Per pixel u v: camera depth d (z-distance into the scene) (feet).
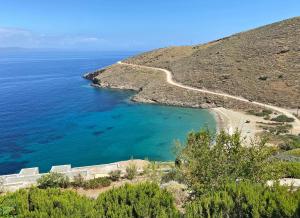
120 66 515.09
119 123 259.60
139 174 119.75
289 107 267.39
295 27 408.26
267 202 38.52
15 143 213.87
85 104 337.52
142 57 542.98
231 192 41.06
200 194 46.85
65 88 456.04
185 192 57.11
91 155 191.83
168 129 238.48
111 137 223.71
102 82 462.19
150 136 223.30
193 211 38.83
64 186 106.52
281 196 38.17
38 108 322.96
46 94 409.08
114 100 354.74
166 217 37.35
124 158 186.39
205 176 47.26
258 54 374.02
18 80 580.71
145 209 39.40
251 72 340.18
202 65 404.36
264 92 297.74
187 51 526.57
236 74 346.95
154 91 357.61
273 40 394.52
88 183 105.81
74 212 38.47
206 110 292.40
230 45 443.73
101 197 42.65
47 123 263.90
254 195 39.40
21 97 390.42
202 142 51.34
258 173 47.93
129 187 44.78
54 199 40.75
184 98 324.80
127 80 442.91
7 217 37.58
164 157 185.47
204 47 519.60
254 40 423.23
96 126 252.21
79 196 43.37
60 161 183.73
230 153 49.21
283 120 239.09
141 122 260.62
